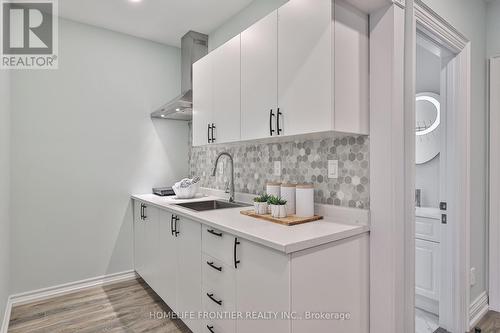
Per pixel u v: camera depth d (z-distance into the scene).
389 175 1.42
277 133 1.61
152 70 3.18
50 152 2.60
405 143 1.51
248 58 1.84
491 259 2.28
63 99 2.66
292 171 1.99
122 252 2.99
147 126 3.15
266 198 1.83
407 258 1.51
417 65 2.77
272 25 1.65
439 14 1.72
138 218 2.90
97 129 2.84
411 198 1.51
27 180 2.49
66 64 2.68
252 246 1.35
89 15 2.62
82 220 2.77
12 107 2.42
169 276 2.21
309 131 1.43
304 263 1.23
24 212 2.48
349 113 1.41
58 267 2.64
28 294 2.49
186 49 2.98
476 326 2.07
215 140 2.18
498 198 2.25
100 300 2.53
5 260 2.15
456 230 2.00
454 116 2.02
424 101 2.68
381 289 1.46
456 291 2.00
